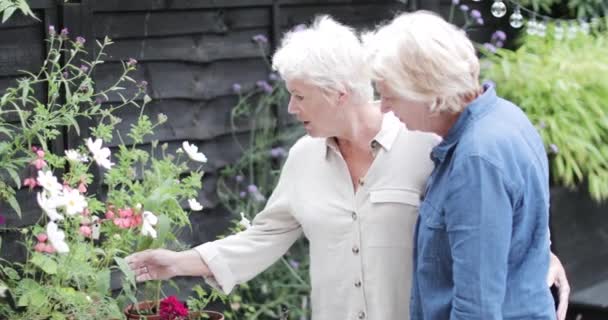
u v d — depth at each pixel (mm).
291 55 3131
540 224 2869
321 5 5609
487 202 2736
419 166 3289
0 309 3490
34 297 3334
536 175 2838
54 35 3986
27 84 3730
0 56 4117
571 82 5926
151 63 4805
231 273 3504
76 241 3486
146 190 3887
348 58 3135
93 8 4500
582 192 5598
